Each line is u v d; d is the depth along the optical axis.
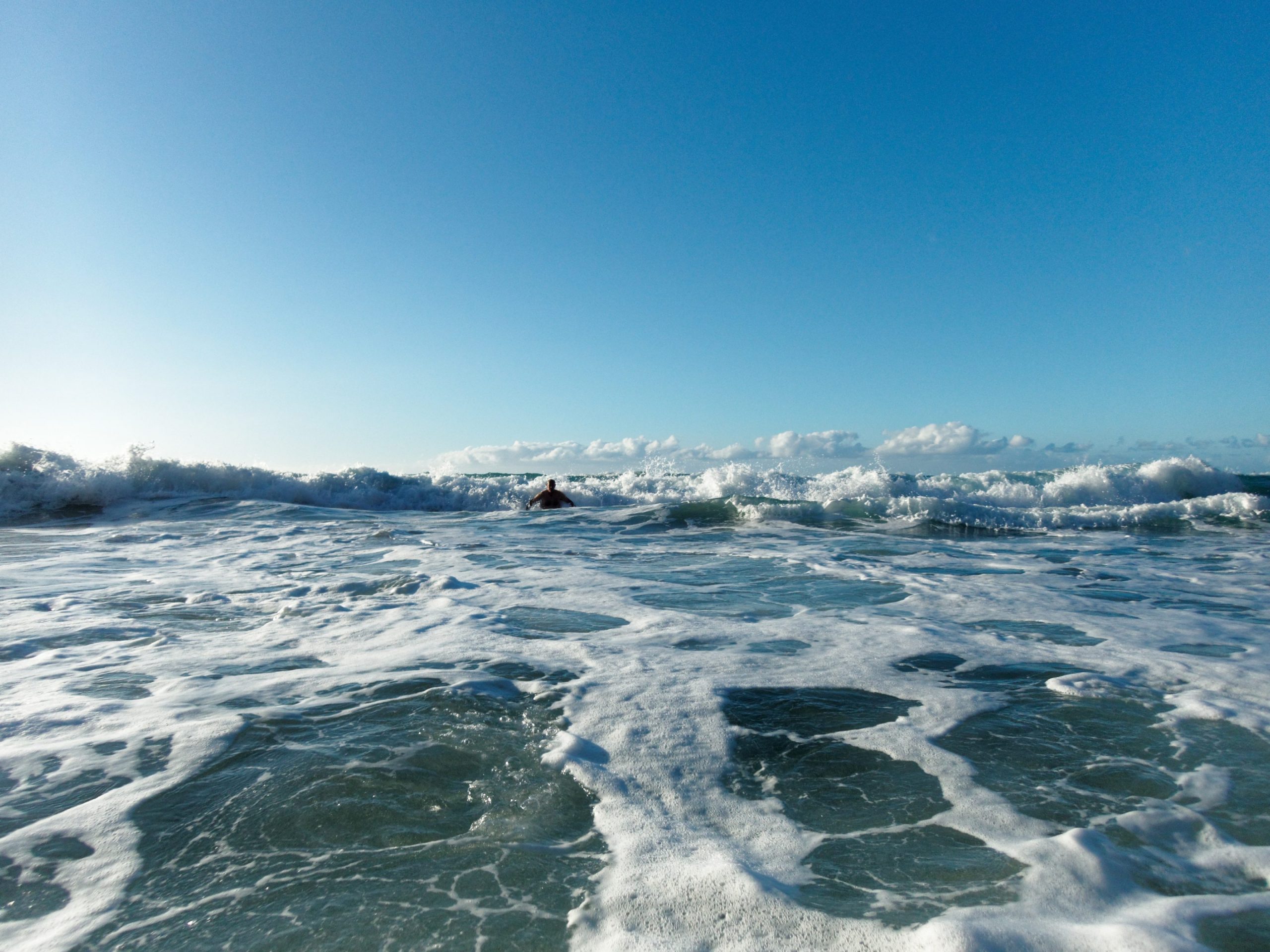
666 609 5.94
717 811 2.63
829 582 7.25
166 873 2.26
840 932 1.92
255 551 9.31
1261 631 5.26
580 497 17.42
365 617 5.55
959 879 2.18
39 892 2.17
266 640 4.89
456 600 6.20
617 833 2.47
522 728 3.36
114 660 4.42
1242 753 3.10
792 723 3.47
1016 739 3.28
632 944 1.89
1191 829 2.48
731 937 1.91
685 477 18.75
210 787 2.80
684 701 3.72
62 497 13.81
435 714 3.51
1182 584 7.22
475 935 1.95
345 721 3.43
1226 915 1.99
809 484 16.06
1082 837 2.40
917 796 2.75
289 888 2.18
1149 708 3.64
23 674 4.13
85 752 3.09
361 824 2.53
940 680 4.11
